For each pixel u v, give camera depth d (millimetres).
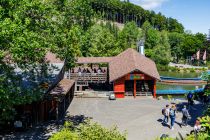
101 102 45875
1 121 27766
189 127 33062
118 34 136625
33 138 28688
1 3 23344
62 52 31750
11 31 21422
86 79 54500
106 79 54938
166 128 32812
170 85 75375
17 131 30531
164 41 121875
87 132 17312
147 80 54594
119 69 52531
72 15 32562
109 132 17578
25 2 24031
